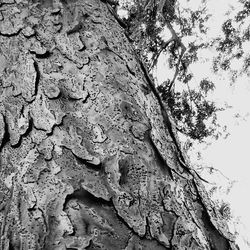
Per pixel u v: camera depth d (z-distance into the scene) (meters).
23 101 0.66
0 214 0.60
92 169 0.59
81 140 0.61
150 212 0.59
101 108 0.65
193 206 0.67
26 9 0.76
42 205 0.57
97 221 0.55
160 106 0.78
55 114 0.64
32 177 0.59
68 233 0.54
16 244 0.56
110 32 0.79
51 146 0.61
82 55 0.71
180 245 0.58
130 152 0.62
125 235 0.55
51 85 0.67
